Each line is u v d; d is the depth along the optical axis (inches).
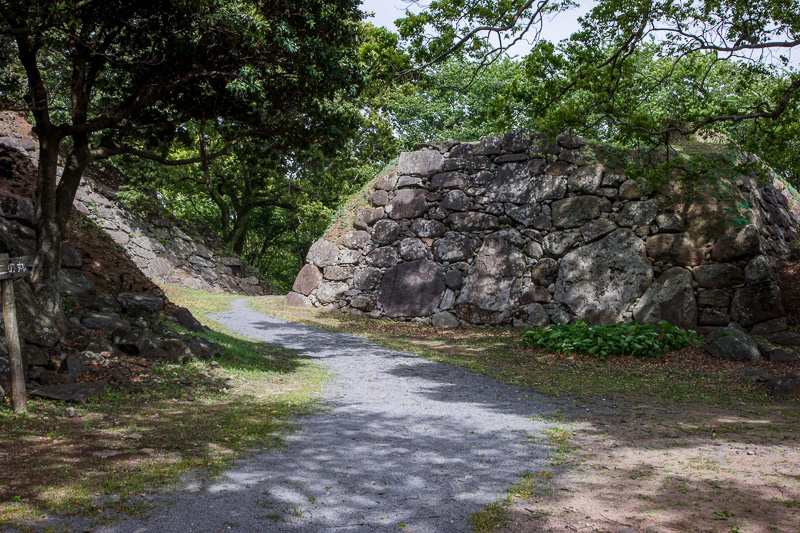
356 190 1330.0
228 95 451.8
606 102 539.8
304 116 494.9
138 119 480.1
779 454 230.5
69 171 401.7
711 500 176.7
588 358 519.8
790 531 152.9
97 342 374.3
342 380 414.3
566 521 161.2
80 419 265.0
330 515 165.6
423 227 848.3
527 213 791.7
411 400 347.6
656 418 303.4
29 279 390.6
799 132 514.6
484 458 224.4
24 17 329.7
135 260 1019.9
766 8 465.1
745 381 412.8
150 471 198.8
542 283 761.0
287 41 375.6
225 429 260.4
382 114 1251.8
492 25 522.3
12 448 216.2
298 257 1941.4
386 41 541.3
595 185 759.7
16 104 391.5
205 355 421.1
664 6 490.3
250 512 166.2
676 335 564.7
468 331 746.2
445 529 156.9
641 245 711.7
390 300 836.0
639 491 185.5
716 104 624.4
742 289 641.6
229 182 1300.4
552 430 272.8
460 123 1263.5
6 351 303.3
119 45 430.9
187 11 365.4
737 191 699.4
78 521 156.1
